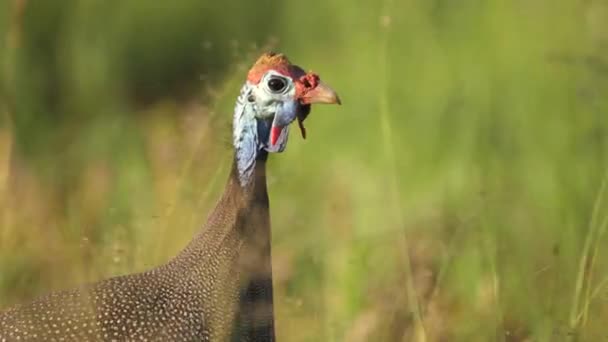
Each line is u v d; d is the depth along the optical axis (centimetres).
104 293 1250
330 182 1911
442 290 1555
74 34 2603
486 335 1464
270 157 2081
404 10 2312
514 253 1559
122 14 2691
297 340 1491
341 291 1573
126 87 2648
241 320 1258
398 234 1631
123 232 1530
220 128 1565
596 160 1695
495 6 2244
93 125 2262
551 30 2138
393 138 1933
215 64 2650
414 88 2123
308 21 2603
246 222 1270
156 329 1232
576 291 1385
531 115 1919
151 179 1830
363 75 2248
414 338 1442
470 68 2133
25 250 1547
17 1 2042
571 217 1577
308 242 1673
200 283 1255
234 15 2716
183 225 1513
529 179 1778
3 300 1512
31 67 2475
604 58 1916
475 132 1930
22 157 2023
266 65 1288
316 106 2177
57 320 1229
